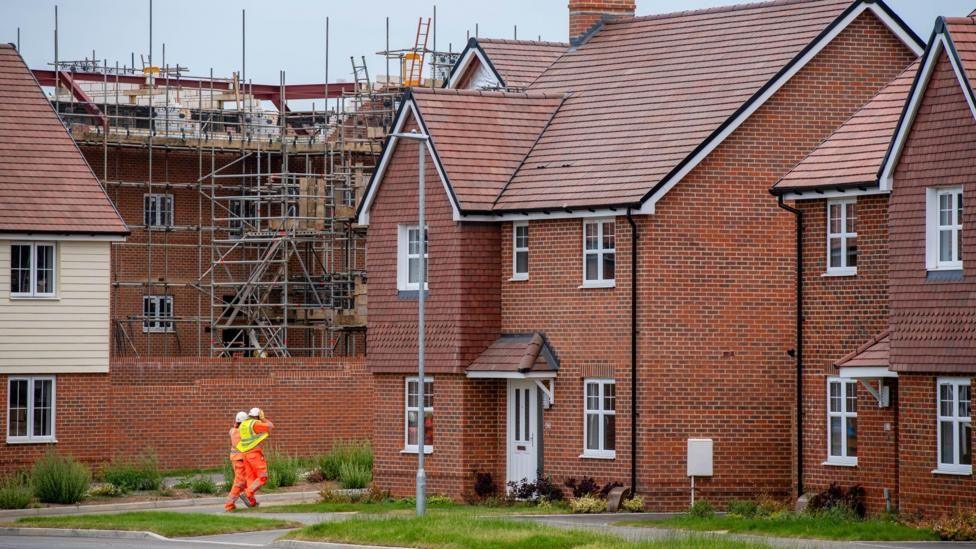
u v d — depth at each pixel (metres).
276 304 64.06
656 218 41.69
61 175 49.06
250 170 71.12
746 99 42.41
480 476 44.12
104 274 48.66
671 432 41.62
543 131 46.34
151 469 47.91
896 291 36.19
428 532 32.50
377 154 69.38
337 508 42.28
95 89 78.00
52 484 44.44
